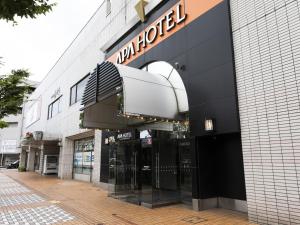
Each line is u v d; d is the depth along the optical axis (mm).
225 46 7301
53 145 26078
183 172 8680
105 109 11516
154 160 8516
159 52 10164
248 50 6680
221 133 7078
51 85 27688
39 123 32062
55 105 25562
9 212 7891
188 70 8547
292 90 5605
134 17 11812
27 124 40594
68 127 20359
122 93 7746
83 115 10797
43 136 22156
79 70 19547
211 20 7902
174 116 8664
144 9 11195
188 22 8836
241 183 7422
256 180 6082
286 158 5547
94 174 14945
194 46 8430
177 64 9070
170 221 6539
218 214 7137
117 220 6742
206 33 8023
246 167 6344
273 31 6145
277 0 6137
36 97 36156
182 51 8945
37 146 30078
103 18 16281
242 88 6711
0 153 55625
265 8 6391
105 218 6988
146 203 8453
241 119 6629
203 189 7770
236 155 7633
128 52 12328
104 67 9031
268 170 5859
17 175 25547
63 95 22875
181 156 8797
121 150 10266
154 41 10570
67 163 20781
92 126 11086
